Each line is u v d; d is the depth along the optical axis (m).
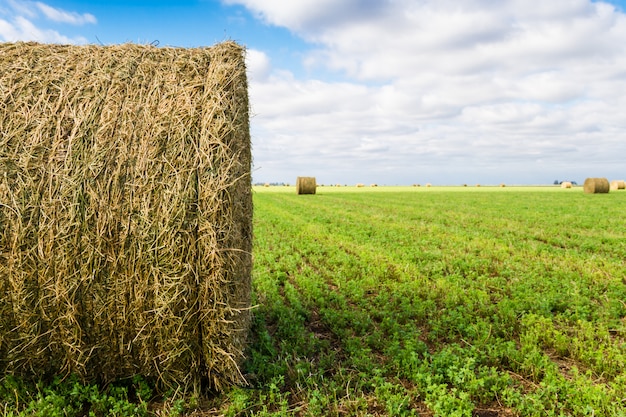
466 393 4.48
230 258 4.47
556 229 16.36
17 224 4.22
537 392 4.62
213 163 4.37
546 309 7.13
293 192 45.19
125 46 5.00
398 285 8.38
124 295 4.34
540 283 8.62
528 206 27.28
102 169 4.30
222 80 4.56
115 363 4.62
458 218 20.02
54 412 4.24
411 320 6.71
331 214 21.05
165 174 4.34
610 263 10.39
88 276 4.30
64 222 4.25
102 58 4.79
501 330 6.22
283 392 4.78
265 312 6.96
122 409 4.35
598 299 7.89
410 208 25.36
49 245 4.25
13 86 4.54
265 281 8.45
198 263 4.38
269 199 32.66
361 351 5.50
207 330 4.48
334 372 5.16
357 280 8.84
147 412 4.41
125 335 4.46
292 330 6.14
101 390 4.73
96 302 4.35
